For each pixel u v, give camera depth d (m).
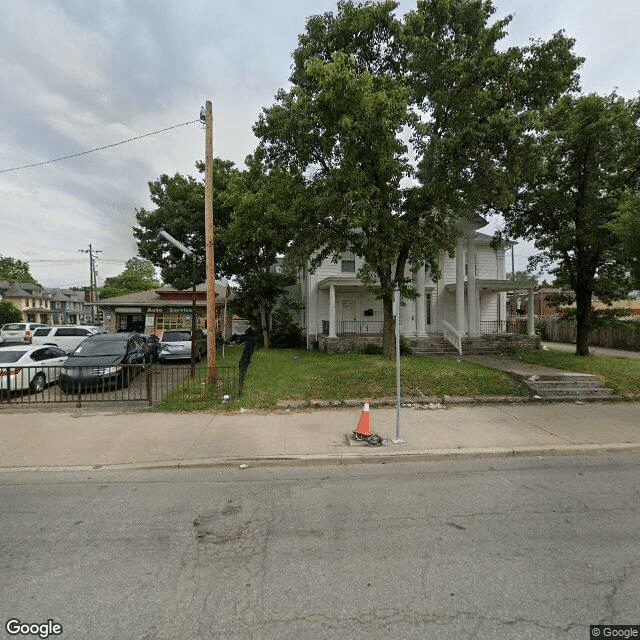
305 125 10.16
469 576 3.01
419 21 9.31
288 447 6.05
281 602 2.74
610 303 15.01
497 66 9.32
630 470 5.34
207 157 9.81
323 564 3.19
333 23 10.20
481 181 10.28
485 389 9.61
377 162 9.66
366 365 11.59
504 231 16.27
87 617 2.61
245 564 3.20
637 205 9.10
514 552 3.35
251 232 12.75
